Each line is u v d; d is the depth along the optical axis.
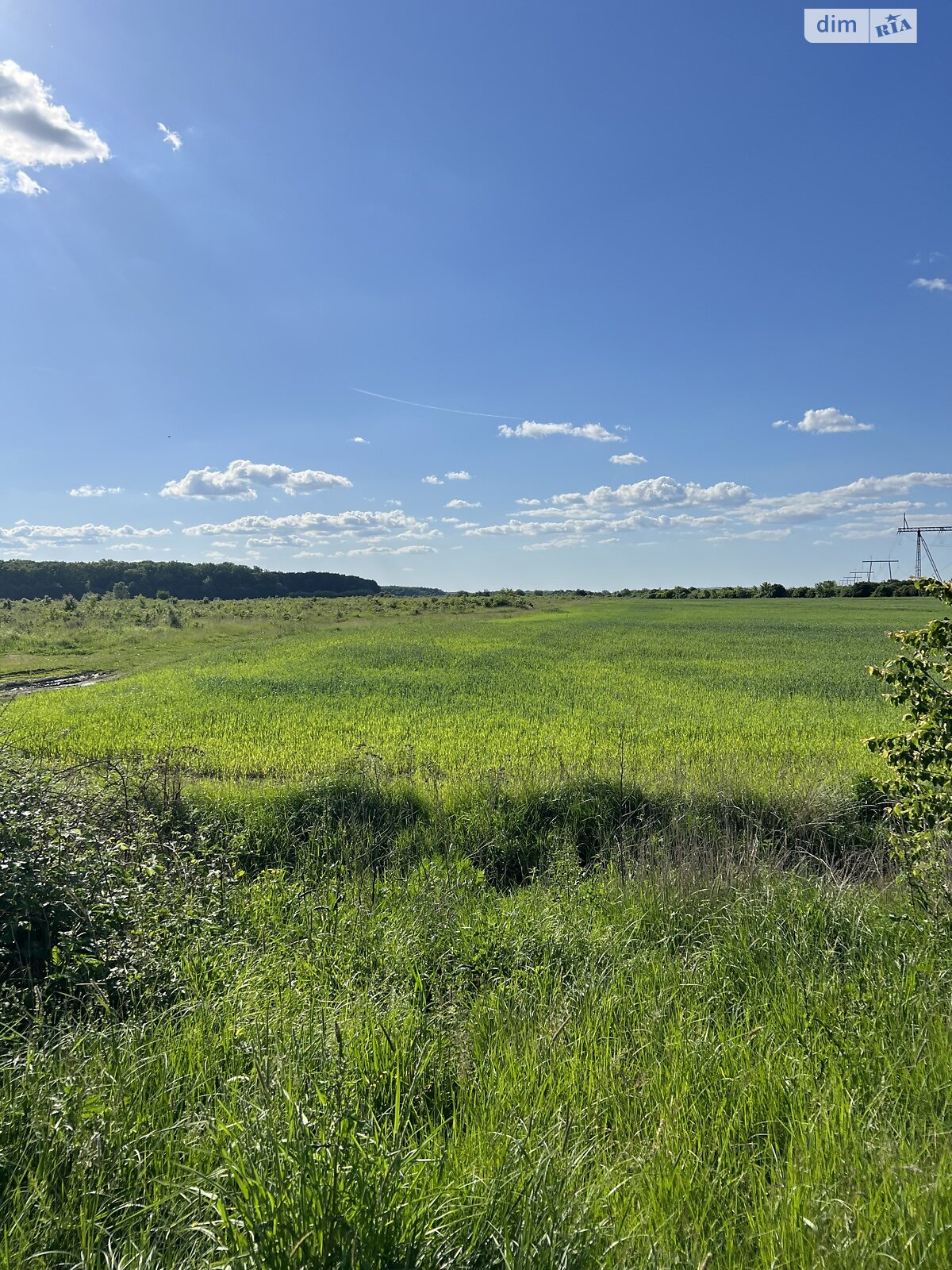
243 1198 3.05
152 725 18.89
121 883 6.73
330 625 75.75
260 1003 5.09
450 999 5.69
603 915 7.12
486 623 79.38
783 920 6.48
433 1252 2.85
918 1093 3.99
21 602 93.31
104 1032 4.60
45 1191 3.28
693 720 19.92
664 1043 4.65
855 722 19.27
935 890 6.52
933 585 6.71
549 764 13.20
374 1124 3.58
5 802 6.89
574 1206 3.17
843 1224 3.10
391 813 11.02
